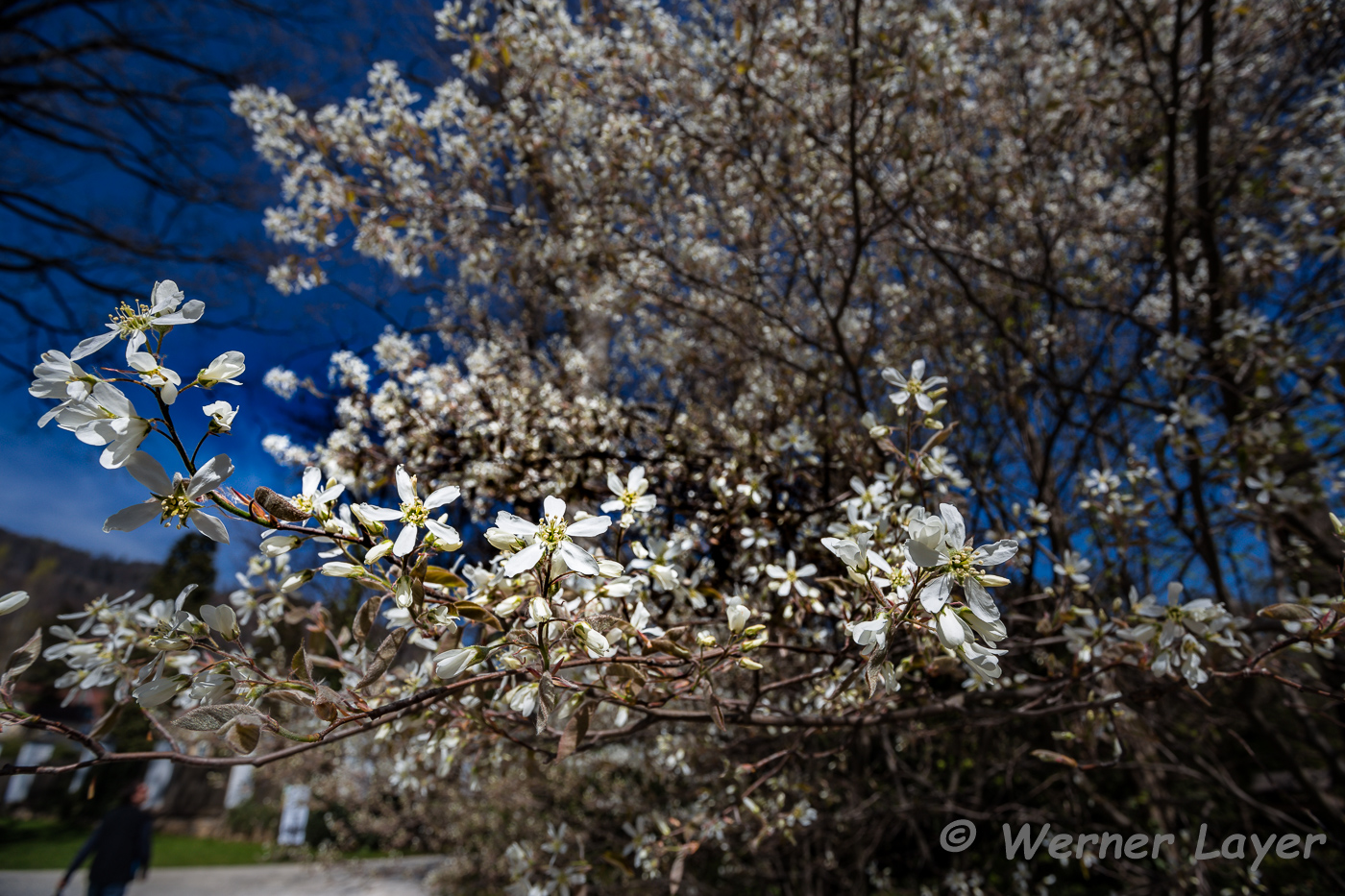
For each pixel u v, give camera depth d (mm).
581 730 1261
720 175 3527
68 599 6184
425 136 3105
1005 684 2092
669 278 3432
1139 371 4414
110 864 5812
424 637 1368
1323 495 3010
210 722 979
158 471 920
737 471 2275
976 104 4039
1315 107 3309
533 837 4895
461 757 2121
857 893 4500
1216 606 1528
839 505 2359
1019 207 3738
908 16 2709
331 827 10320
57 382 901
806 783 3104
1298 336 4164
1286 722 4883
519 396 2914
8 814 13656
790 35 2938
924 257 4035
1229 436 2764
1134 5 3355
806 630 2234
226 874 9469
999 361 4488
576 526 1117
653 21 3184
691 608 2010
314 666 1688
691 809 2680
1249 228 3275
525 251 3301
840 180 3406
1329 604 1354
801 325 3932
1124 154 4680
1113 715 1876
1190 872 3641
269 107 2941
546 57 3047
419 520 1120
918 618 1117
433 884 7832
